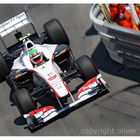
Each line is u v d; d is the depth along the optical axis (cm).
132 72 3847
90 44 4231
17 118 3794
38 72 3653
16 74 3716
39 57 3703
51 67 3659
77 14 4628
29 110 3544
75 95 3784
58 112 3550
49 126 3647
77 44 4272
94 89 3581
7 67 3959
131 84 3766
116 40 3728
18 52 4044
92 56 4106
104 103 3681
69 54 3878
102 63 4009
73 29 4466
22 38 3916
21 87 3841
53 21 4075
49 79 3588
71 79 3731
